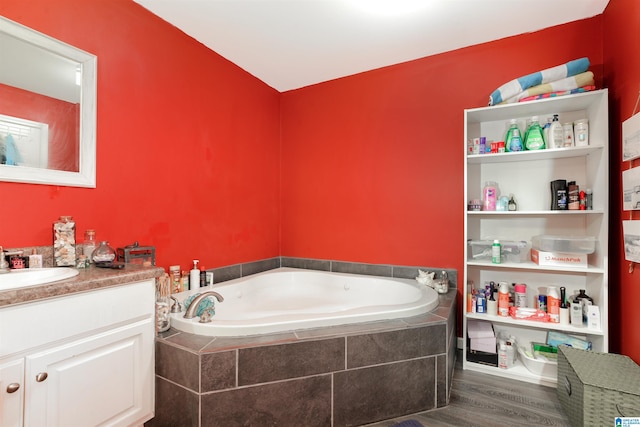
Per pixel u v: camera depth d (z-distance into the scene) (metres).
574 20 2.00
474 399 1.71
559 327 1.81
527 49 2.14
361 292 2.55
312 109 2.96
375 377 1.54
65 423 1.12
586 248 1.81
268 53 2.40
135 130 1.80
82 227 1.55
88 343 1.19
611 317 1.80
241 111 2.61
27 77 1.36
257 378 1.37
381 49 2.35
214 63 2.35
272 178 3.01
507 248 2.10
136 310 1.37
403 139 2.56
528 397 1.72
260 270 2.81
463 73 2.33
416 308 1.75
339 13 1.92
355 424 1.51
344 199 2.81
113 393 1.28
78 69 1.54
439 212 2.42
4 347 0.97
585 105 1.92
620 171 1.70
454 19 1.98
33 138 1.38
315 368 1.45
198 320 1.56
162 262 1.96
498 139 2.23
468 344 2.12
